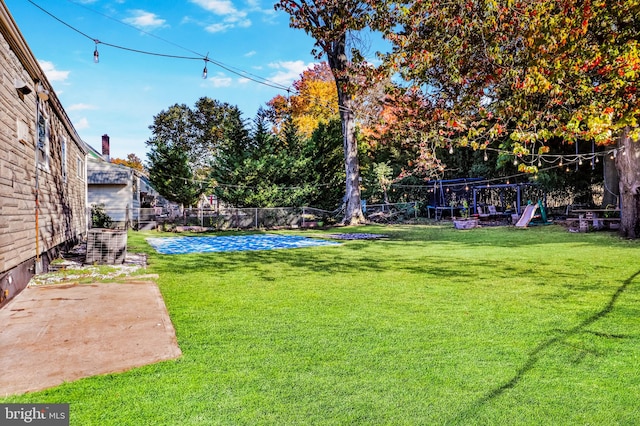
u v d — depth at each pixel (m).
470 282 5.70
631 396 2.30
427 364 2.77
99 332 3.45
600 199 19.47
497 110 5.92
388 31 7.61
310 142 21.38
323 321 3.83
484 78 6.17
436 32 6.30
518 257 8.11
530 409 2.16
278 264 7.77
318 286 5.54
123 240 7.79
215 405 2.21
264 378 2.55
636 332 3.39
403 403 2.23
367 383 2.48
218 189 20.09
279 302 4.61
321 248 10.70
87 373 2.61
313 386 2.44
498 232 14.31
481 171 21.52
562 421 2.05
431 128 8.26
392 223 20.70
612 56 4.88
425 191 23.89
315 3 9.53
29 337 3.31
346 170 19.75
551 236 12.31
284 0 10.45
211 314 4.09
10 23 4.82
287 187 20.62
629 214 10.91
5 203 4.84
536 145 17.30
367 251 9.79
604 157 15.80
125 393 2.34
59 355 2.92
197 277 6.32
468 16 5.95
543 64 5.14
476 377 2.56
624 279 5.65
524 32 5.43
